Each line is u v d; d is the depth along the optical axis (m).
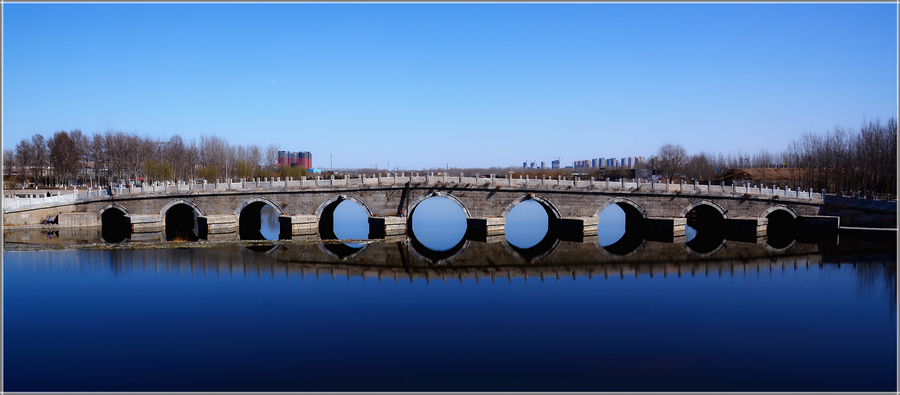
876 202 59.12
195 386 20.80
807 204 61.59
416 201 61.97
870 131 81.12
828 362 23.48
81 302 31.59
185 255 46.16
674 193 61.62
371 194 62.12
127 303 31.55
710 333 27.27
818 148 91.31
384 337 26.39
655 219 61.09
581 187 61.53
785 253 50.00
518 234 66.88
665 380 21.62
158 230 62.69
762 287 36.72
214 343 25.31
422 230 72.62
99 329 27.06
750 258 47.84
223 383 21.11
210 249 49.56
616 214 102.19
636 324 28.66
